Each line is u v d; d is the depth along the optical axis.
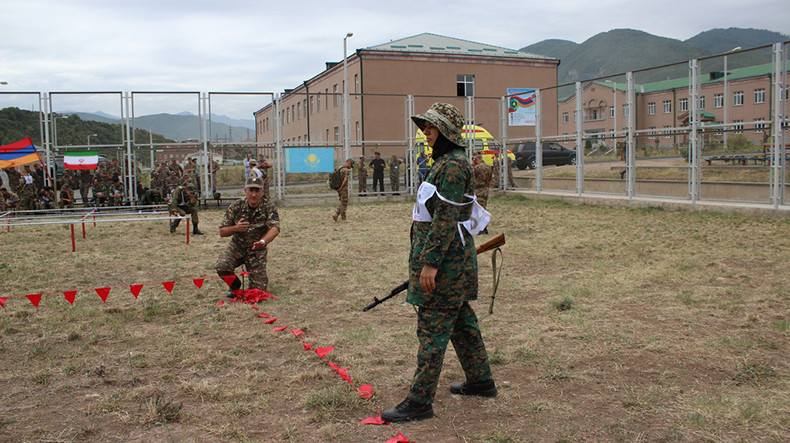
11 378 4.24
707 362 4.34
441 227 3.13
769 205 13.41
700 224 12.43
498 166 22.91
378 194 21.86
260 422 3.45
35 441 3.22
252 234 6.77
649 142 16.91
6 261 9.60
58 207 18.81
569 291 6.71
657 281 7.22
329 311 6.17
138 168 19.67
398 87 36.56
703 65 14.80
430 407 3.44
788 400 3.61
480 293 6.78
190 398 3.83
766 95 14.03
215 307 6.29
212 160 20.02
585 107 26.91
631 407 3.57
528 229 12.66
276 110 20.28
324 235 12.52
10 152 17.27
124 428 3.39
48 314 6.00
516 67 39.12
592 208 16.83
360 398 3.77
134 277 8.19
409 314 5.96
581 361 4.42
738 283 7.00
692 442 3.10
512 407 3.60
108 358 4.65
